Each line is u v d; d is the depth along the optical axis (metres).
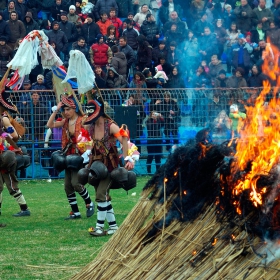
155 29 50.53
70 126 26.67
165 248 13.80
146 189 14.89
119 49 47.97
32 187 38.69
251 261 12.41
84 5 51.94
